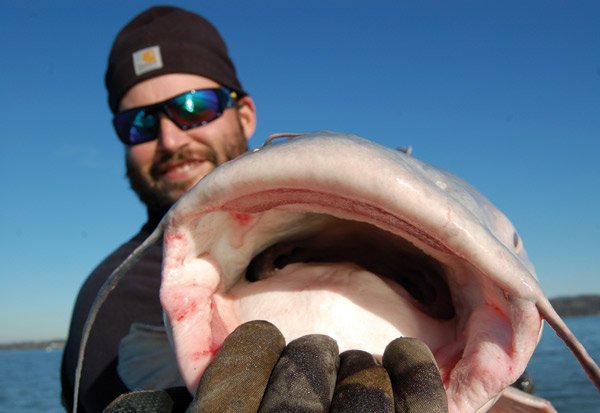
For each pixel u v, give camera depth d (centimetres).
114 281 24
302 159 18
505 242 24
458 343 22
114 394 46
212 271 23
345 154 18
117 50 77
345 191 18
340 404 18
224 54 79
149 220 73
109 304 50
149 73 72
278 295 23
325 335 21
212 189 20
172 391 24
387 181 18
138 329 40
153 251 54
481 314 21
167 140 71
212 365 19
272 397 18
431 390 18
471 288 21
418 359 19
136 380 38
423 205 18
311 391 18
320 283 23
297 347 19
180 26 75
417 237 20
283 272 25
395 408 18
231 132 76
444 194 19
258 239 24
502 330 20
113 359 48
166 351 38
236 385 18
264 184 19
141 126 72
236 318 23
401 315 23
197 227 22
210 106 73
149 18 76
